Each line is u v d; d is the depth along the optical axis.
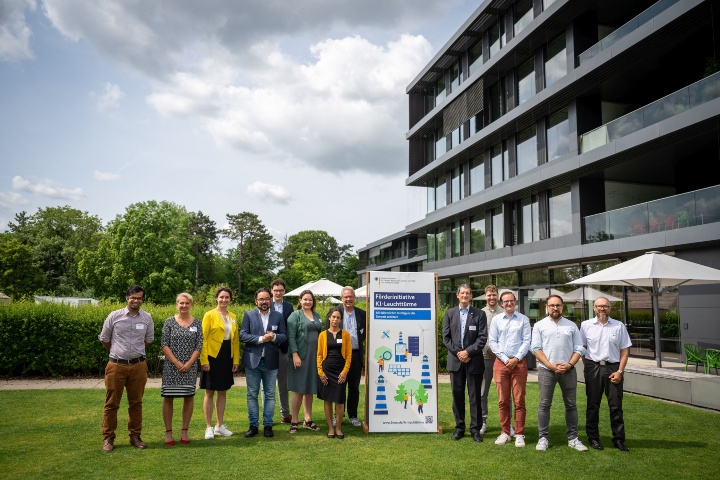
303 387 7.69
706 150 17.47
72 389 10.95
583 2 19.81
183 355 6.89
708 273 11.00
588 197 20.70
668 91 20.34
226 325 7.37
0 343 12.54
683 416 9.07
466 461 6.26
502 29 27.19
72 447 6.57
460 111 30.42
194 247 71.81
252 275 70.19
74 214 75.31
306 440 7.21
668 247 15.98
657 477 5.72
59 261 67.62
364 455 6.46
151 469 5.72
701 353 13.24
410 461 6.22
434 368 8.13
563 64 22.19
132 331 6.75
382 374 7.99
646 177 21.03
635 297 18.12
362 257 69.94
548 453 6.68
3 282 53.69
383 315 8.14
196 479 5.40
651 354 17.30
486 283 28.31
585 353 7.24
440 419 8.94
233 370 7.51
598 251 18.66
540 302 23.47
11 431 7.35
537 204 24.30
